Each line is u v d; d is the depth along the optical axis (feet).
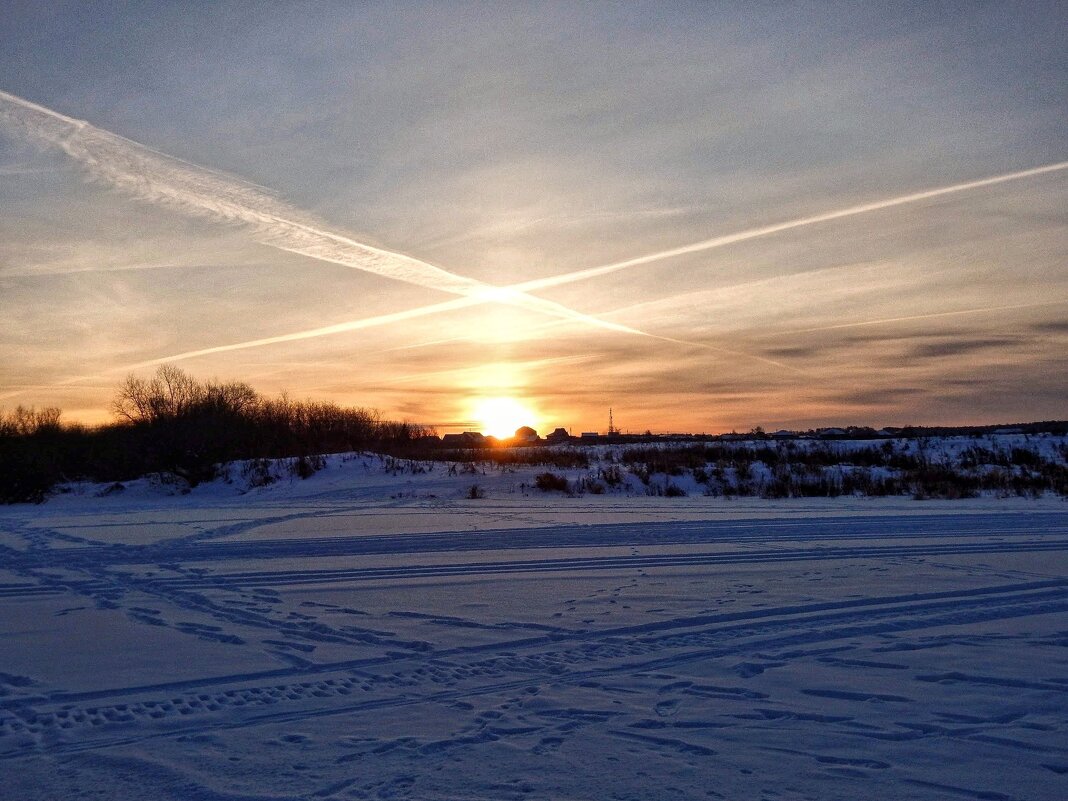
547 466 115.24
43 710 21.56
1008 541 52.60
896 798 16.25
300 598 35.94
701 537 55.52
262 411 134.31
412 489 98.43
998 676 24.16
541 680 24.27
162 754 18.66
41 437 141.59
